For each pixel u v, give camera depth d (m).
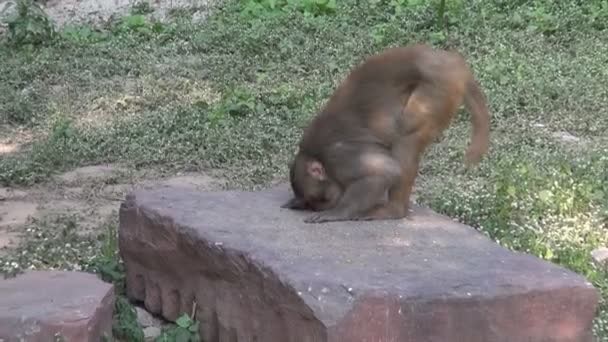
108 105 16.89
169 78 18.05
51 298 9.09
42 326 8.63
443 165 14.16
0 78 18.28
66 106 16.91
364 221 9.94
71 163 14.95
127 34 20.61
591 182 13.10
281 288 8.53
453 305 8.35
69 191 13.99
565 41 19.12
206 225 9.78
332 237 9.48
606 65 17.69
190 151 15.11
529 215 12.23
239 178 14.15
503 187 12.67
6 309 8.81
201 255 9.59
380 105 9.92
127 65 18.69
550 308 8.60
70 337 8.66
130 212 10.62
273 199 10.67
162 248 10.18
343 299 8.21
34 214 13.16
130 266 10.80
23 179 14.30
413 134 9.94
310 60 18.39
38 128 16.27
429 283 8.45
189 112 16.28
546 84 16.69
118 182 14.30
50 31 20.42
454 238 9.57
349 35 19.62
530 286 8.55
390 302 8.23
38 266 11.29
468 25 19.70
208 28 20.58
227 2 22.02
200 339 9.82
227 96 16.67
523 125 15.49
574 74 17.25
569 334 8.69
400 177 9.96
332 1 21.38
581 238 11.68
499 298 8.45
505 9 20.80
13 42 20.31
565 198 12.45
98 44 20.06
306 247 9.20
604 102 16.22
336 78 17.59
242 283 9.14
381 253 9.12
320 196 10.14
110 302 9.38
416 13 20.28
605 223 12.29
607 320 9.76
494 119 15.68
